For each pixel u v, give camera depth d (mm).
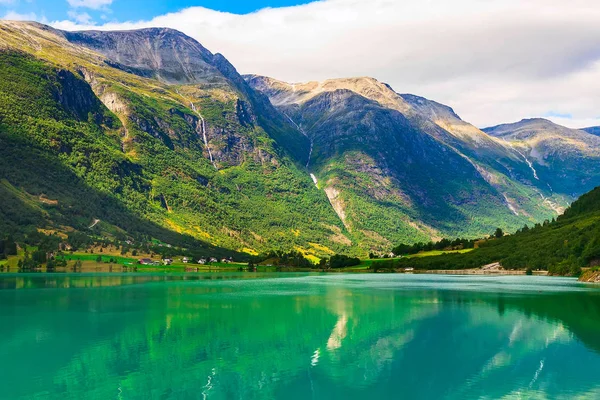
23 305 112938
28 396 50000
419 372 56188
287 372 56594
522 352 64312
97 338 74688
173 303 115875
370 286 168750
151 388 51750
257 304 113000
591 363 59500
